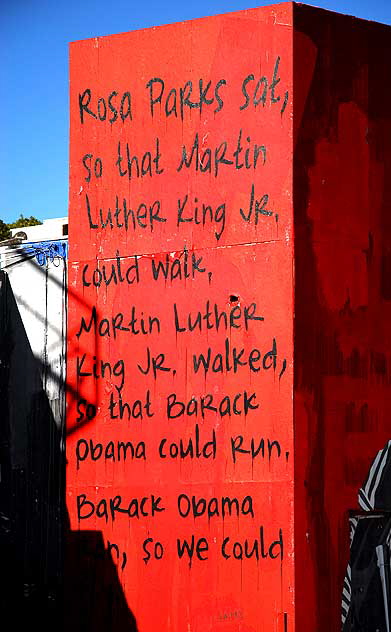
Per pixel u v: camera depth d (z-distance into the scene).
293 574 9.57
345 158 10.34
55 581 12.24
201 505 10.06
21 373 13.34
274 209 9.98
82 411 10.72
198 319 10.27
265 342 9.92
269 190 10.02
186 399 10.24
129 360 10.55
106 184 10.80
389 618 10.02
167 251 10.46
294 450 9.70
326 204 10.15
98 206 10.82
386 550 10.14
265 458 9.82
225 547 9.91
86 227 10.87
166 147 10.52
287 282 9.87
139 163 10.65
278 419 9.80
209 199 10.30
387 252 10.60
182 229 10.41
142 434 10.42
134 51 10.72
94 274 10.79
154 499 10.28
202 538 10.02
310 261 9.99
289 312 9.83
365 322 10.36
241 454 9.94
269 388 9.86
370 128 10.58
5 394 13.47
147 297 10.53
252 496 9.84
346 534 9.95
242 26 10.23
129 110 10.72
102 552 10.46
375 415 10.35
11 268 13.74
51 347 12.99
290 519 9.64
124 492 10.44
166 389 10.35
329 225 10.16
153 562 10.23
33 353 13.22
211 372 10.16
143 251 10.58
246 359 10.00
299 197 9.97
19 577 12.69
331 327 10.08
